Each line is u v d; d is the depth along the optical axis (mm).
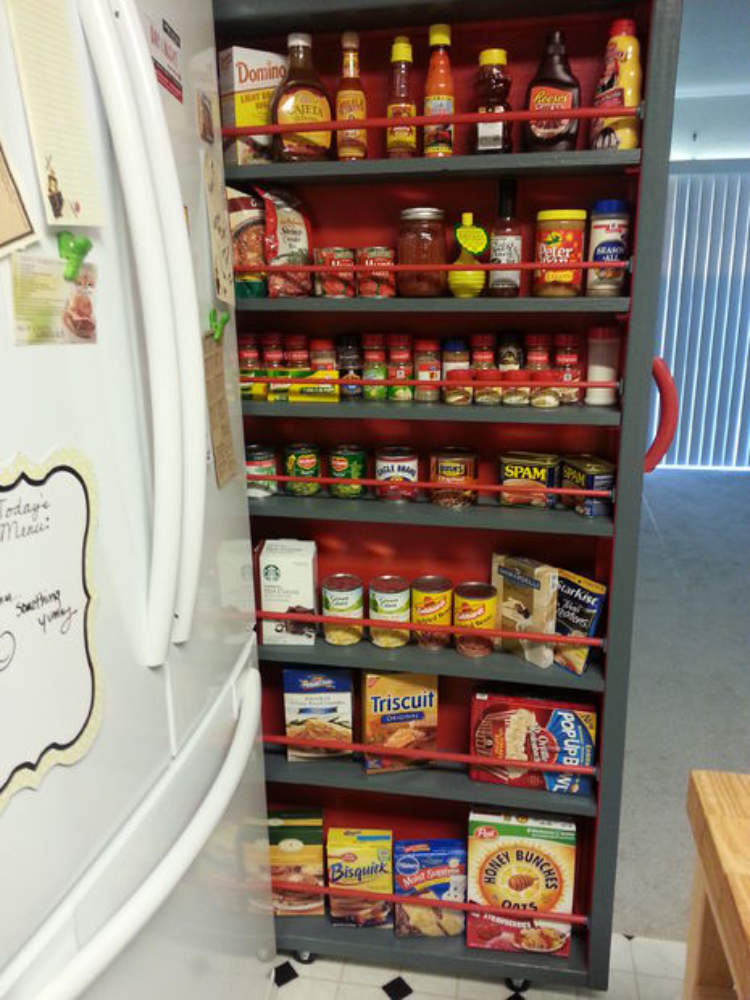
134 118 698
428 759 1636
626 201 1354
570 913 1570
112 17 690
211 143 1061
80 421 687
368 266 1289
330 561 1661
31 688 623
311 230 1471
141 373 800
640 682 2883
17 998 605
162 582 809
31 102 600
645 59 1220
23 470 604
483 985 1618
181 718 951
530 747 1517
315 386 1437
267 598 1519
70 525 673
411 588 1535
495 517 1386
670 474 6328
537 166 1210
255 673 1284
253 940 1346
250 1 1251
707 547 4535
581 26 1306
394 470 1466
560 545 1557
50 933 651
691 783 751
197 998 1041
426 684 1564
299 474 1512
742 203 5891
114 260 741
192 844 891
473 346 1405
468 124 1370
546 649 1456
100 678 735
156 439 773
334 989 1615
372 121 1215
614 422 1302
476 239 1319
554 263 1251
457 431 1540
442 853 1627
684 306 6160
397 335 1415
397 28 1336
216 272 1077
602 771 1461
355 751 1665
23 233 591
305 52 1291
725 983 784
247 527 1275
